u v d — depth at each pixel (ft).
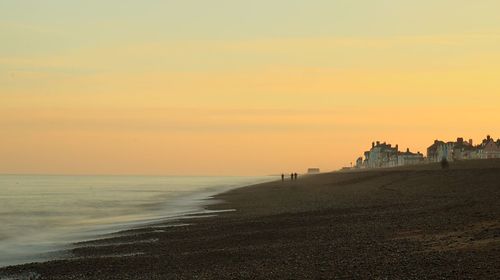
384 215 120.16
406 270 58.54
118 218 169.37
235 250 85.81
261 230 112.06
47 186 544.62
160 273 70.90
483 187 174.81
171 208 208.33
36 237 123.95
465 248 67.82
